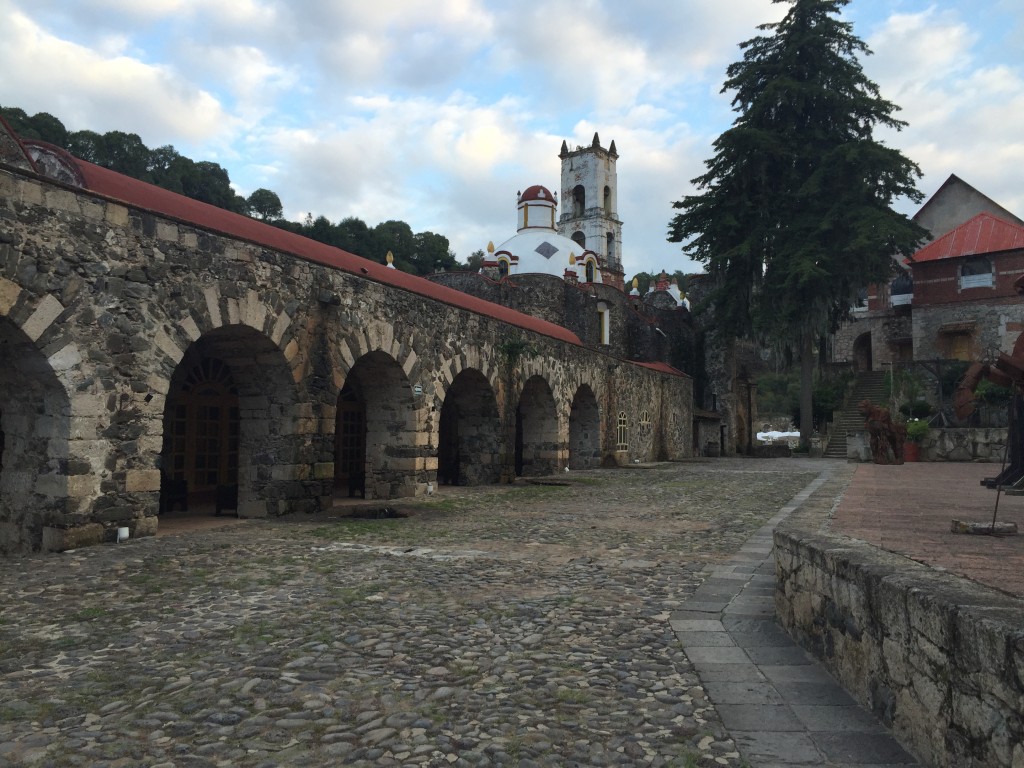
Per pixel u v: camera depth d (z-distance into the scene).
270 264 11.38
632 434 29.84
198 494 13.63
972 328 34.38
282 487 11.77
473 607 5.78
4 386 8.78
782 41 35.94
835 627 3.96
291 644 4.79
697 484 18.48
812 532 5.01
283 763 3.06
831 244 32.94
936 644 2.71
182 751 3.19
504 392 19.16
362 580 6.81
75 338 8.54
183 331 9.88
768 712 3.53
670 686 3.99
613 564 7.64
